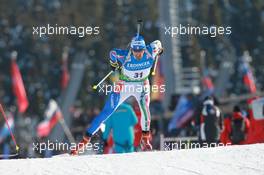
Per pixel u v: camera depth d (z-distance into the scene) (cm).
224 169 1855
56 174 1811
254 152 2006
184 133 4075
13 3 17062
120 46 15125
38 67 15238
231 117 3431
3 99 14875
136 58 2342
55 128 7331
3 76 15288
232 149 2061
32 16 16725
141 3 15650
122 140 2811
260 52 15012
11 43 15912
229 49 14612
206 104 3030
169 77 9369
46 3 17412
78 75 12325
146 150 2406
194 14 15088
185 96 5816
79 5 16112
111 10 15562
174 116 4853
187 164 1900
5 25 16438
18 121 10438
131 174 1809
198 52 11869
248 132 3198
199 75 10312
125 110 2809
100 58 14875
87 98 13425
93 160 1947
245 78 8994
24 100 7350
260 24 15550
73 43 15125
